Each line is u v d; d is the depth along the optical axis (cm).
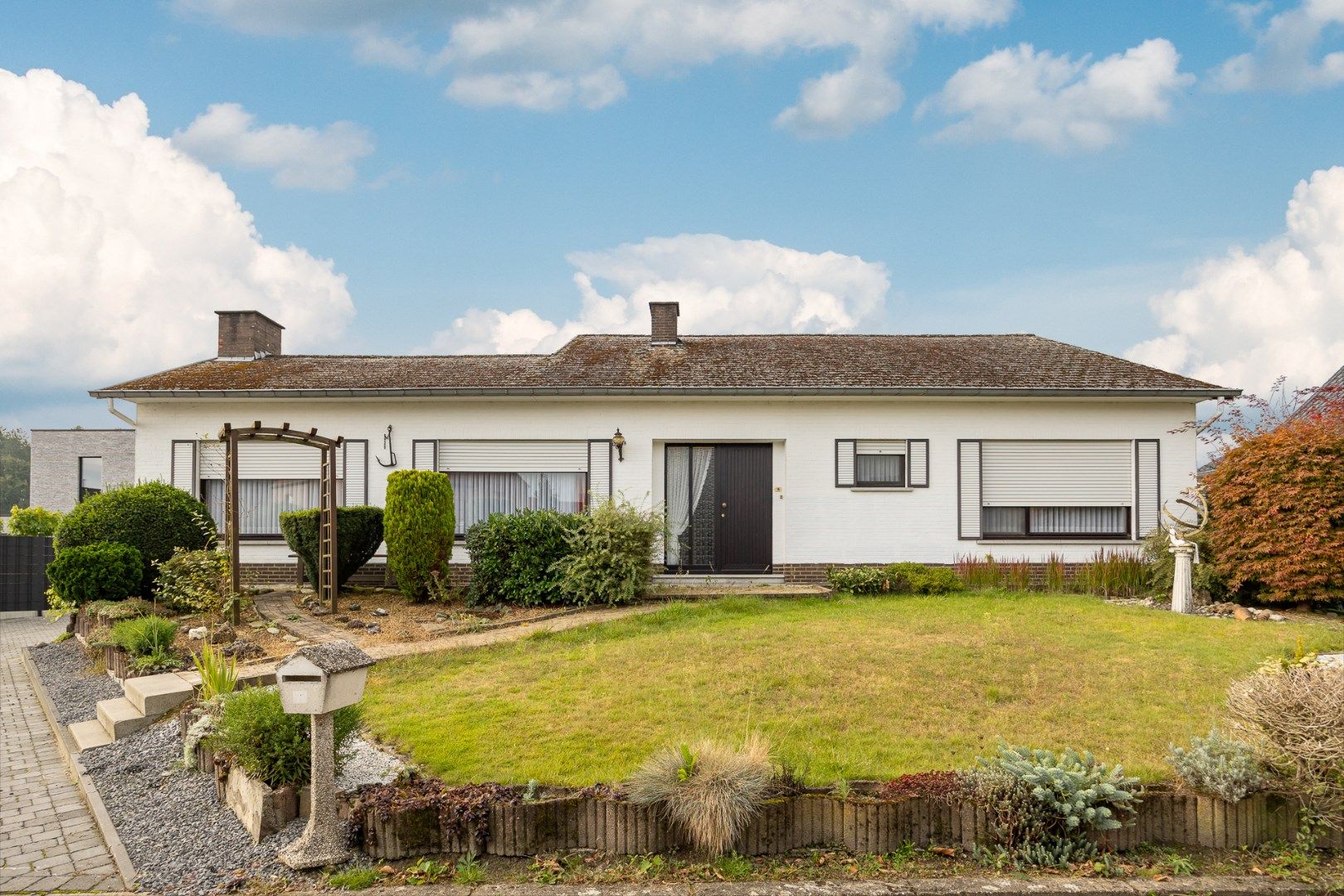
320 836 372
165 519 1059
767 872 353
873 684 628
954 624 865
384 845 374
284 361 1442
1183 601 991
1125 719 545
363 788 409
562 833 375
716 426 1224
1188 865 350
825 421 1223
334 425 1235
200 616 937
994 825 368
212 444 1214
